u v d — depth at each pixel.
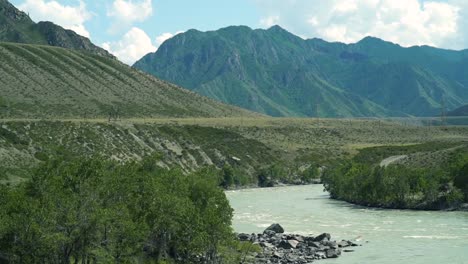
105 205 51.69
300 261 68.88
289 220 107.19
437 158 172.25
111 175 54.47
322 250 74.94
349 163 176.25
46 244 43.97
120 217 49.72
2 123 136.62
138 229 51.44
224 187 187.88
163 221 57.53
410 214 115.19
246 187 193.75
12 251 43.91
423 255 71.44
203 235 58.34
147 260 58.06
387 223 101.75
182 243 60.72
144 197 58.28
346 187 146.25
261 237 84.06
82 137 152.50
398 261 68.31
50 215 44.44
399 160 189.25
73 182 49.81
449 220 103.94
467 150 173.88
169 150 187.12
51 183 49.28
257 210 123.75
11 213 45.38
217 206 68.38
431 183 124.38
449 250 74.38
